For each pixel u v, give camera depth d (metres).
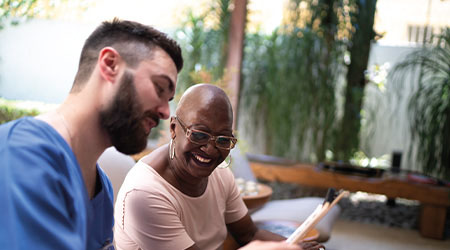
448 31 3.80
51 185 0.67
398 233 3.49
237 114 3.93
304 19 4.16
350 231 3.46
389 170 4.07
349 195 4.59
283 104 4.20
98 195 0.87
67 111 0.76
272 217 2.45
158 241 1.14
